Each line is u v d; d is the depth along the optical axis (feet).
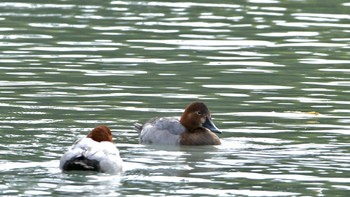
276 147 52.80
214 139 54.08
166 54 79.00
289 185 45.03
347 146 52.85
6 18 93.61
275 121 58.59
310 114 60.29
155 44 82.74
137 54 78.69
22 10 98.48
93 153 45.57
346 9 100.27
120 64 75.00
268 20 94.02
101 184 44.16
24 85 67.21
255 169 48.11
